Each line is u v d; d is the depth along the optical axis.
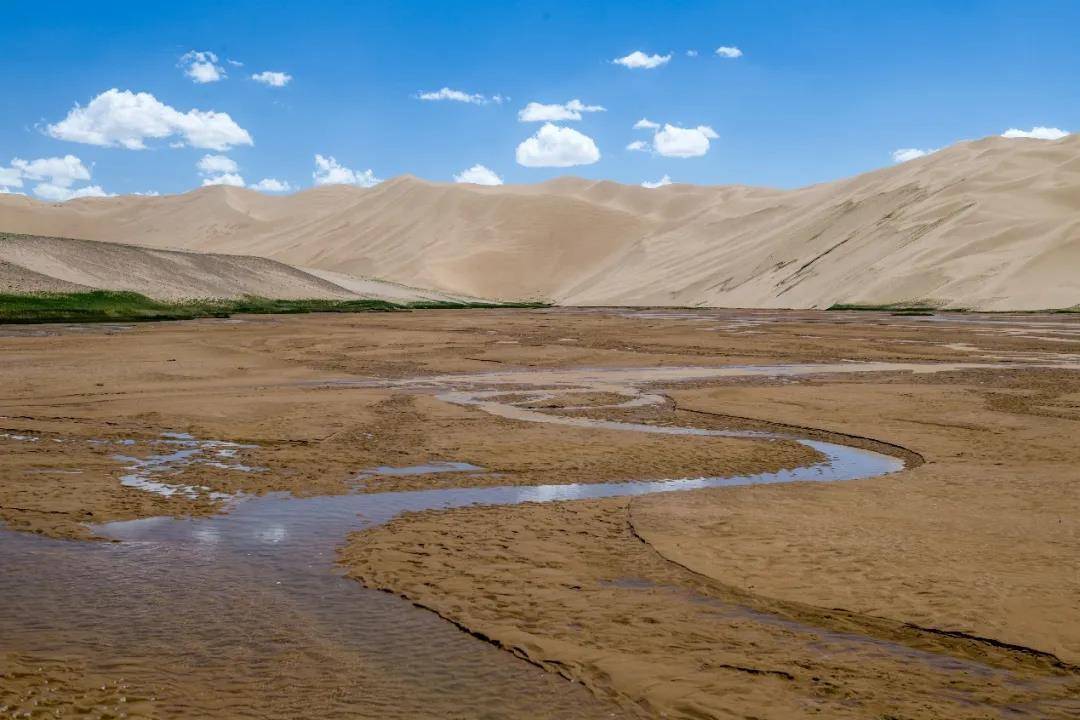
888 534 9.80
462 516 10.74
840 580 8.32
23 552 9.19
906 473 13.28
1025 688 6.17
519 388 23.95
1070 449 15.22
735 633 7.12
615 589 8.16
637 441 15.86
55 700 5.90
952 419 18.48
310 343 38.59
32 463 13.64
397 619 7.41
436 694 6.07
